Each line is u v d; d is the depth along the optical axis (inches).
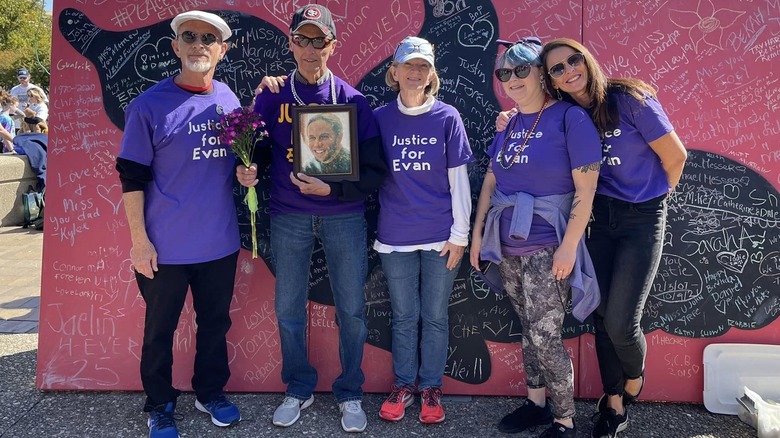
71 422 113.6
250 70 124.9
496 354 126.2
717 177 120.0
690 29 118.9
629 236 100.5
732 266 120.8
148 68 125.0
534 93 98.7
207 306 110.0
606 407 111.3
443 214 108.3
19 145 323.0
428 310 113.0
